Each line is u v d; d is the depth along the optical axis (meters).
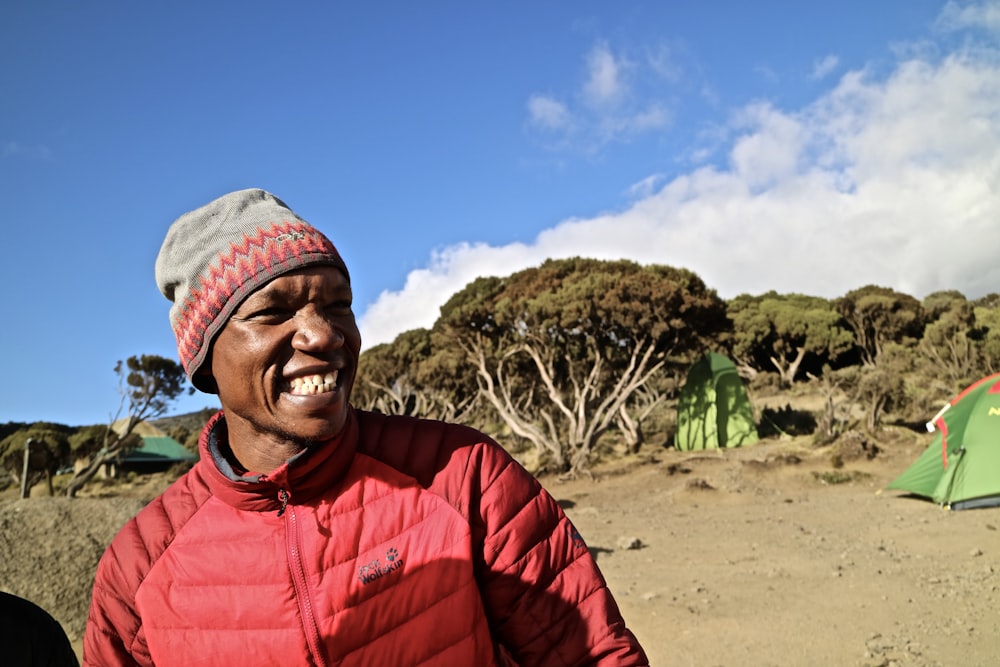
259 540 1.13
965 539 9.73
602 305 26.27
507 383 29.66
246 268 1.11
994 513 11.30
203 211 1.19
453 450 1.21
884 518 11.96
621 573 9.19
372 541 1.13
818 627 6.37
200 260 1.14
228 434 1.25
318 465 1.12
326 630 1.10
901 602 6.99
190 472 1.28
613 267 30.16
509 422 27.69
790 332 46.84
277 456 1.16
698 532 12.12
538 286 29.50
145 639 1.21
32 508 6.91
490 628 1.21
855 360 48.84
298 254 1.12
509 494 1.19
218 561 1.14
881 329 47.72
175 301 1.21
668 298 26.03
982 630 5.95
